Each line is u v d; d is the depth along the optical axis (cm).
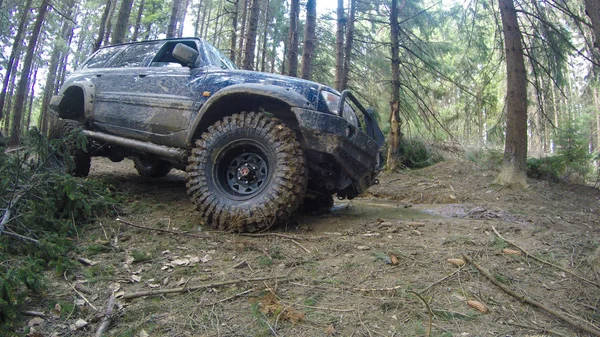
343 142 362
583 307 225
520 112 701
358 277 254
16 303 192
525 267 279
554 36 772
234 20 1545
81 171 529
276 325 193
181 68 450
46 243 252
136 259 274
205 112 394
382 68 1188
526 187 669
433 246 317
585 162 838
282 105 398
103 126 507
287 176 350
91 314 199
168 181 648
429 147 1099
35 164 324
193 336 182
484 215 491
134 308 206
